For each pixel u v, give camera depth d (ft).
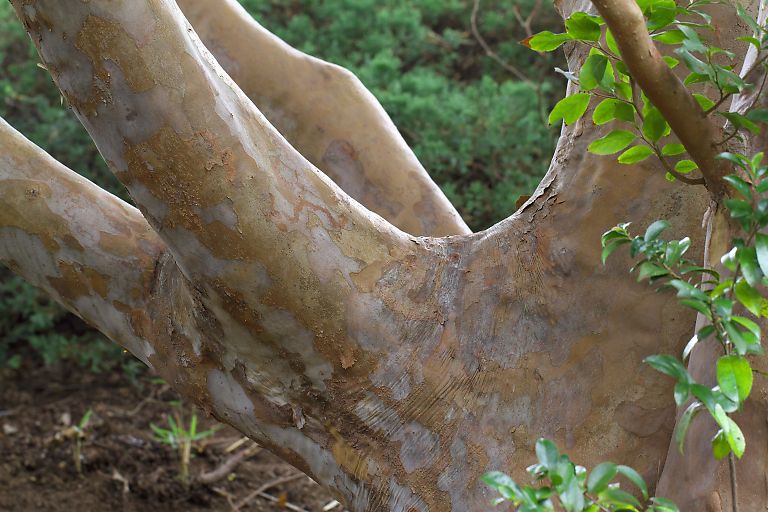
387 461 6.23
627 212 6.06
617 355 6.08
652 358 4.81
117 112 5.58
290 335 5.98
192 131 5.60
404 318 6.12
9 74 16.42
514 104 15.48
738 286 4.88
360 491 6.31
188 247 5.79
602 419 6.08
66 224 6.44
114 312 6.53
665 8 4.98
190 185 5.66
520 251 6.23
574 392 6.12
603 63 5.02
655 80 4.90
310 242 5.87
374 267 6.07
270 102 7.73
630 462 6.06
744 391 4.77
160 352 6.43
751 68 5.19
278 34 16.98
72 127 14.65
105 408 13.29
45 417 13.01
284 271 5.83
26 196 6.44
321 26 18.04
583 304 6.11
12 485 11.63
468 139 14.96
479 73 18.08
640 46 4.83
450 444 6.18
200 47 5.75
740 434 4.76
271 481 12.14
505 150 15.07
